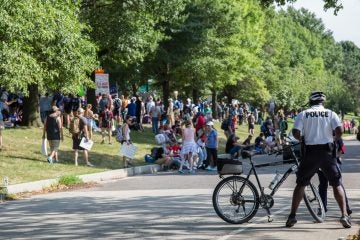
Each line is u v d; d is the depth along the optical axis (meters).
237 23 58.50
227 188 13.05
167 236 11.74
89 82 32.84
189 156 29.38
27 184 21.58
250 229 12.34
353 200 17.09
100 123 39.50
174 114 45.28
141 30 41.66
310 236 11.50
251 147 13.26
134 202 17.47
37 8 25.67
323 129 12.02
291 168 13.15
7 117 36.84
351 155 40.91
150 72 54.38
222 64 56.00
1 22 23.52
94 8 41.19
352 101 151.25
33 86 35.94
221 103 83.19
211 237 11.55
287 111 96.88
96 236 11.93
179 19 50.53
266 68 92.38
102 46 41.25
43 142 27.84
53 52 28.81
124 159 29.17
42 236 12.11
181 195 19.16
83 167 27.83
